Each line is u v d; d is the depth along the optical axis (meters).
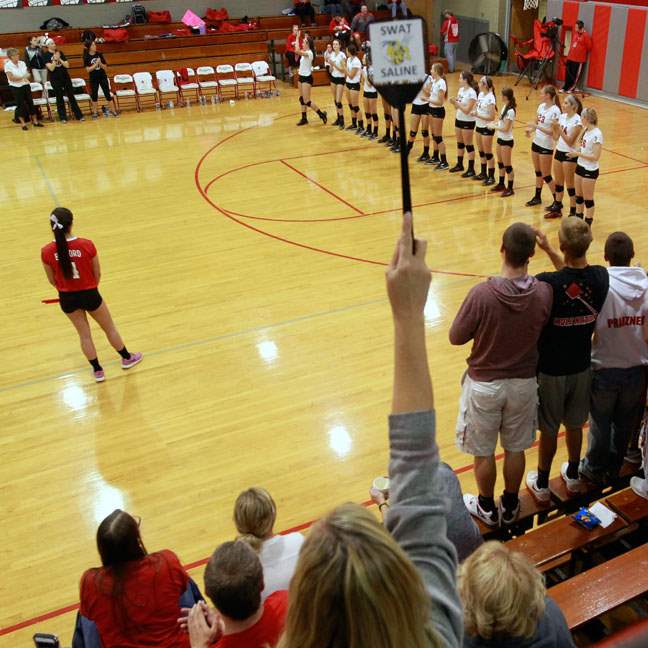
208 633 3.13
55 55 16.31
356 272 8.83
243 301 8.24
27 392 6.80
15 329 7.93
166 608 3.24
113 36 18.98
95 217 10.94
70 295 6.49
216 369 6.96
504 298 3.63
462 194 11.36
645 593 3.31
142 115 17.28
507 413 3.90
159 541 5.00
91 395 6.69
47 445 6.05
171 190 11.98
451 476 2.96
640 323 3.96
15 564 4.89
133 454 5.88
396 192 11.54
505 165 11.02
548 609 2.55
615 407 4.21
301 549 1.04
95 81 16.92
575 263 3.76
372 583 0.97
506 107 10.73
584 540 3.90
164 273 9.03
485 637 2.26
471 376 3.91
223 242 9.87
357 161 13.21
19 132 16.12
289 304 8.12
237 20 21.12
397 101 1.24
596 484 4.43
